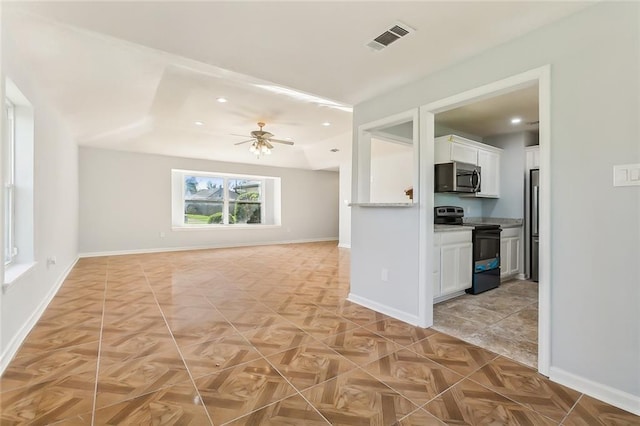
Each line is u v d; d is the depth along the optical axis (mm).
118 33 1938
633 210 1578
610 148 1646
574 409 1580
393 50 2166
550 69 1858
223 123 5211
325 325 2670
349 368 1960
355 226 3312
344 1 1651
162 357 2061
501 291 3838
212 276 4473
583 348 1739
